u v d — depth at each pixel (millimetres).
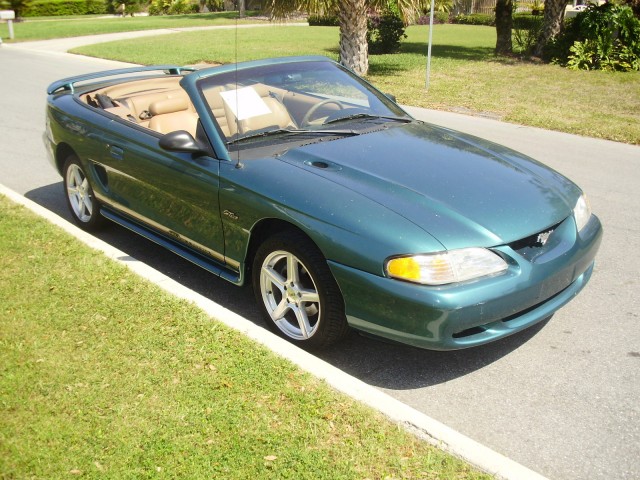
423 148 4285
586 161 8305
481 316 3307
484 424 3256
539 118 10953
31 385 3318
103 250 5012
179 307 4109
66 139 5582
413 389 3572
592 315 4355
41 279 4523
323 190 3678
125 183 4973
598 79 15750
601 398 3447
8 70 16906
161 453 2844
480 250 3352
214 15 44844
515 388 3555
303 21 39031
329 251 3484
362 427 3014
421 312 3250
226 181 4031
